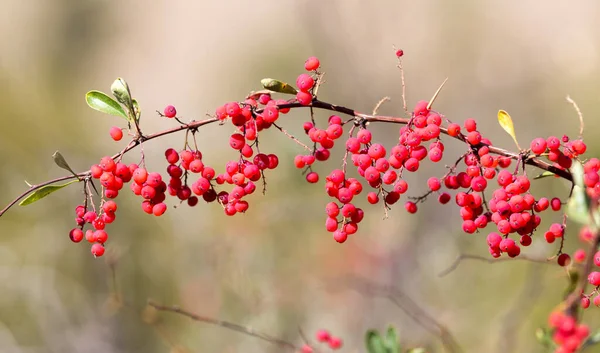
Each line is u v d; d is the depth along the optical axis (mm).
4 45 19047
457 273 9086
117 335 9273
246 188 3670
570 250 8367
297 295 8938
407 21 16172
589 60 14961
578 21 16406
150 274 9766
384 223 10305
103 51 20562
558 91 14266
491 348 7605
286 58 16750
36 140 13508
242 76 17484
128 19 21047
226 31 19422
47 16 20125
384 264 9641
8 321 9422
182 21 20531
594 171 3271
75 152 13195
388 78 15086
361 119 3605
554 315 2744
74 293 9680
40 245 10234
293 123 12102
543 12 16969
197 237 10109
